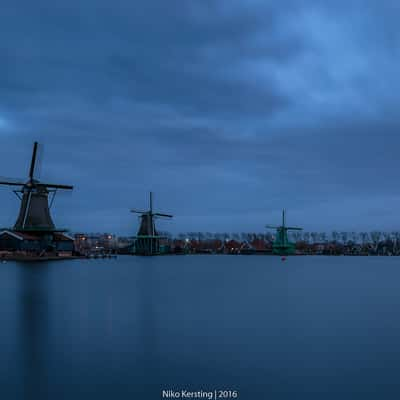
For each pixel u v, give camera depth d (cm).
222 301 3102
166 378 1340
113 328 2042
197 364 1484
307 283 4850
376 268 8975
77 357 1548
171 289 3956
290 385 1286
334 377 1357
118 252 17888
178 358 1551
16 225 9894
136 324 2152
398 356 1584
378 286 4475
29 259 9106
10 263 8131
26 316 2359
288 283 4834
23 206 9862
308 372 1402
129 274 6028
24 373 1376
